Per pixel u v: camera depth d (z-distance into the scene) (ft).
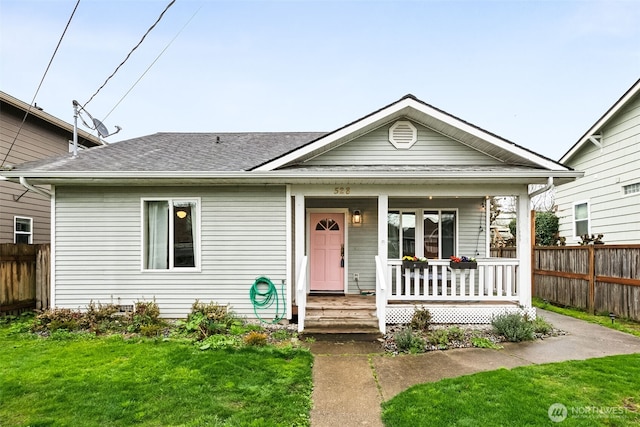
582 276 31.04
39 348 19.61
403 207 33.04
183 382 15.23
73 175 23.93
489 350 19.77
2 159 37.47
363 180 24.73
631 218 33.96
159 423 12.25
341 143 27.96
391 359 18.60
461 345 20.59
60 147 45.80
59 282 25.95
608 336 22.63
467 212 33.24
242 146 33.53
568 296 32.86
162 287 25.96
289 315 25.64
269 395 14.25
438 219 33.50
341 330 23.21
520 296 25.26
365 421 12.69
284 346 20.43
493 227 67.56
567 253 33.09
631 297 26.50
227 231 26.17
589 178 40.04
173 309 25.91
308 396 14.43
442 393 14.30
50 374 16.06
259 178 24.40
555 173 23.43
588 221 40.14
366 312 25.21
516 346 20.48
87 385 14.94
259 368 16.85
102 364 17.24
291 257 27.50
